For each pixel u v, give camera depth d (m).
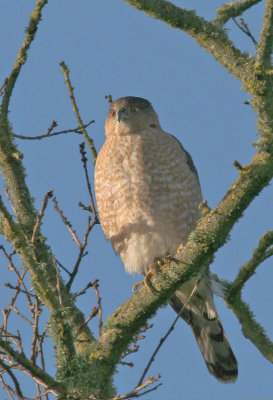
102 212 11.17
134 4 8.09
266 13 7.38
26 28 8.09
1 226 8.03
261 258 8.98
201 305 10.84
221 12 8.13
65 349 7.54
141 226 10.79
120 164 10.84
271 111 7.18
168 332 6.64
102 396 7.35
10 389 7.58
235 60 7.68
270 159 7.02
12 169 8.61
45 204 7.44
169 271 7.56
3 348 6.61
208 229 7.28
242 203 7.14
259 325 9.45
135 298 7.81
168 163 10.77
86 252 8.46
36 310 7.55
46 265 8.49
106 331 7.85
